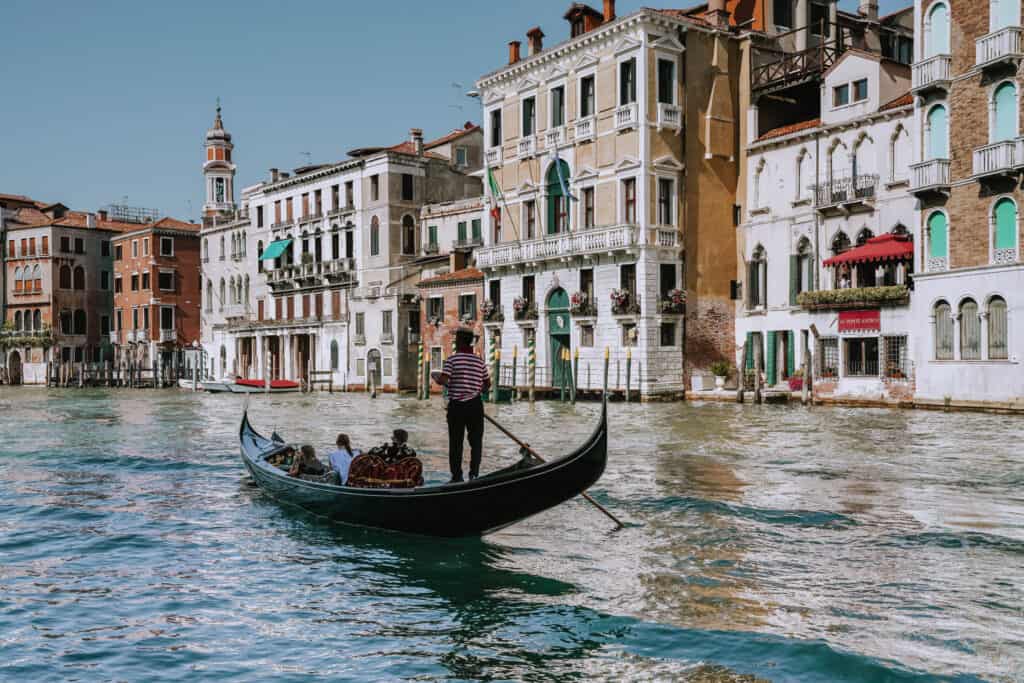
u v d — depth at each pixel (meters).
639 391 34.75
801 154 33.34
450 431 10.28
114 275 73.81
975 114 25.72
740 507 11.99
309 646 7.35
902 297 28.58
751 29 37.00
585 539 10.44
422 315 46.47
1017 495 12.70
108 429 26.61
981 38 25.28
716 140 36.25
